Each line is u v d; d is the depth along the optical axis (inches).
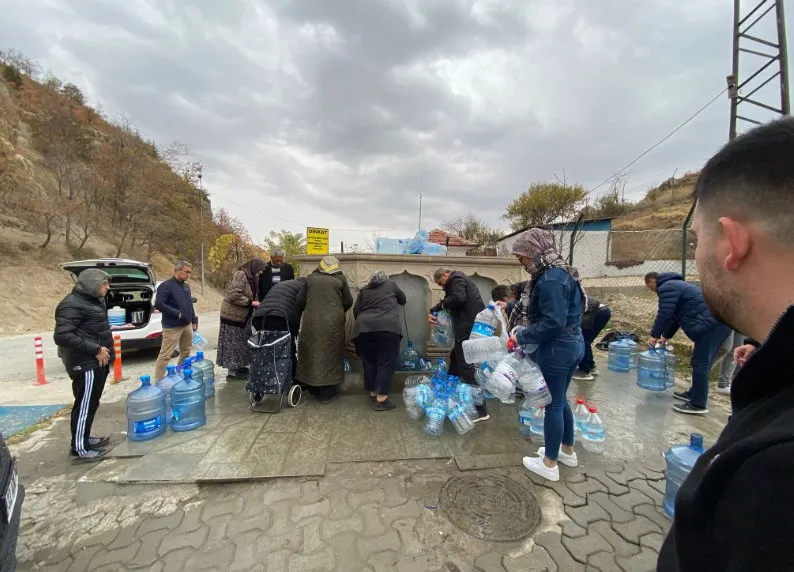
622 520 88.4
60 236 741.9
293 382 167.2
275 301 156.6
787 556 14.4
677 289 157.1
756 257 22.5
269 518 89.0
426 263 208.1
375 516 89.2
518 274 220.7
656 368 179.2
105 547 81.1
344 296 166.6
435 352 209.9
